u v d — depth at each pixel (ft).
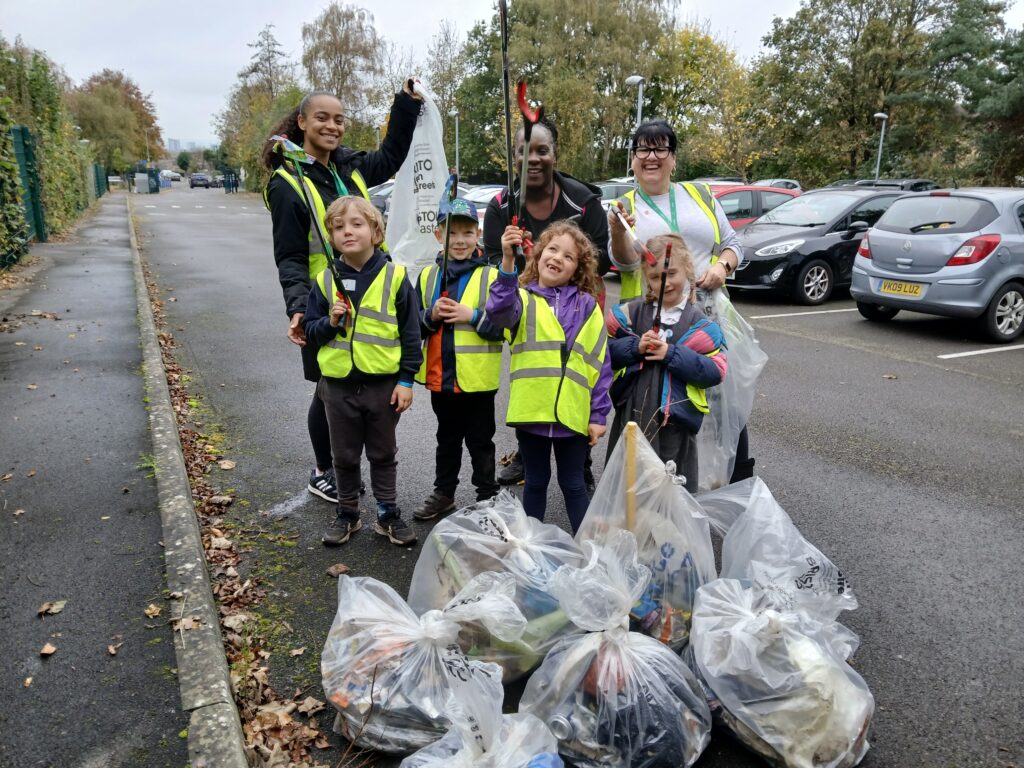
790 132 115.96
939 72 105.60
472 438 11.55
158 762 6.85
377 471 11.02
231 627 9.00
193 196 129.70
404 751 7.03
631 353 9.86
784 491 13.32
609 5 120.06
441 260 11.15
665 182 11.23
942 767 7.09
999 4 106.93
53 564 10.09
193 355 21.99
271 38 175.42
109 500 11.98
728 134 115.96
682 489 8.49
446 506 11.98
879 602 9.78
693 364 9.46
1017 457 15.03
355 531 11.44
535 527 8.75
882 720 7.67
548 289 9.93
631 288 11.68
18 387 17.58
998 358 23.40
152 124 233.76
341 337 10.41
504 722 6.62
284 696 7.95
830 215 33.09
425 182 12.78
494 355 11.01
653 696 6.86
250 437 15.46
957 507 12.71
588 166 122.31
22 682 7.81
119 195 122.52
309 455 14.53
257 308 29.32
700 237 11.14
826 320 29.25
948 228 25.43
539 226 12.07
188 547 10.44
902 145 109.29
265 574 10.28
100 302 28.02
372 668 7.24
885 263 26.86
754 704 6.99
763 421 17.22
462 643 7.89
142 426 15.21
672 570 8.28
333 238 10.23
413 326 10.55
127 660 8.19
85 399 16.79
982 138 91.50
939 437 16.19
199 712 7.43
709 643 7.31
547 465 10.31
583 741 6.89
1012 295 25.17
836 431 16.56
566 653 7.26
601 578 7.26
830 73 112.06
